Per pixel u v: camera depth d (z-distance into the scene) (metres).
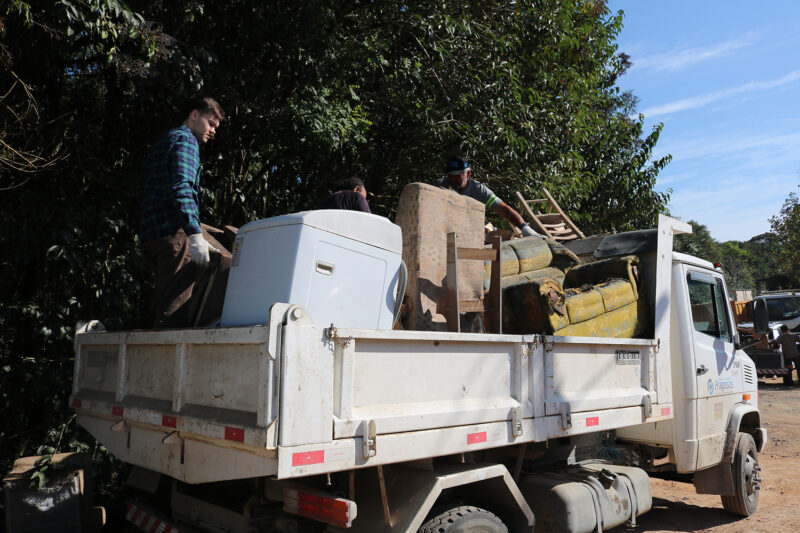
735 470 5.55
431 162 9.05
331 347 2.46
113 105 6.84
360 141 7.60
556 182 10.00
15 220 5.85
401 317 3.78
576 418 3.63
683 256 5.28
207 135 4.04
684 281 5.17
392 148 9.00
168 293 3.69
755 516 5.81
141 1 5.91
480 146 8.66
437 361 2.92
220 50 6.80
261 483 3.02
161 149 3.74
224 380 2.60
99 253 5.85
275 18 6.77
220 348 2.66
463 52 8.98
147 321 4.08
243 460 2.43
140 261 6.08
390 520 2.83
